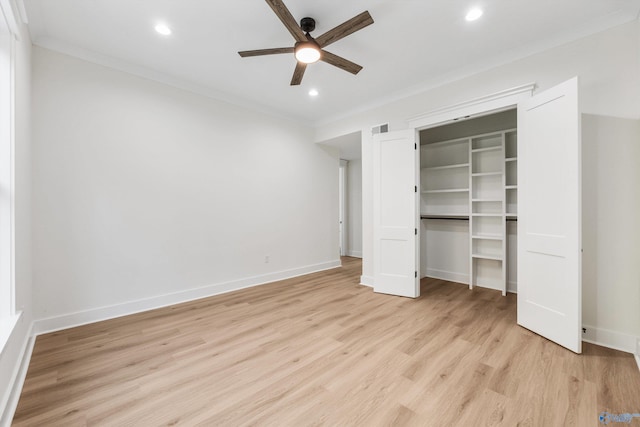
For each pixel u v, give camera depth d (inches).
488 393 68.6
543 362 82.0
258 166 172.1
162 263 133.0
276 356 87.0
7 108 72.1
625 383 71.7
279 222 183.9
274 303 136.6
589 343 93.7
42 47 103.1
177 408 64.3
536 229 100.6
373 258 164.9
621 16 89.0
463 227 174.9
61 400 66.6
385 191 151.6
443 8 88.7
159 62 121.9
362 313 122.7
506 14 91.1
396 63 122.2
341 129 185.0
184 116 140.1
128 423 59.7
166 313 123.4
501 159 154.6
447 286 166.4
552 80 103.0
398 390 70.3
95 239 114.8
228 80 138.9
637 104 87.6
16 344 72.2
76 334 102.0
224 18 93.4
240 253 163.3
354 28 82.0
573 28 97.3
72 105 109.3
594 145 94.7
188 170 141.7
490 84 118.6
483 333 101.9
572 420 59.6
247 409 63.9
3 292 72.6
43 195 103.0
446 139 182.5
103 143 116.5
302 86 144.9
